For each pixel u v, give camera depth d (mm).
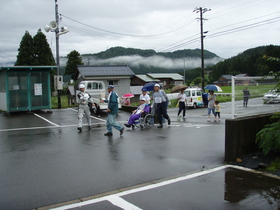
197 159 6223
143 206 3838
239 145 6023
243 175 5141
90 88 17734
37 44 40719
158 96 10828
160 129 10445
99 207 3820
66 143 7965
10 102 14539
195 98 23516
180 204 3900
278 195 4219
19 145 7715
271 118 6840
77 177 5043
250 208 3781
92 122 12648
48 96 15648
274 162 5648
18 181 4844
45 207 3832
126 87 30562
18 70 14695
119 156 6488
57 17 18438
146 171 5383
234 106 6285
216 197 4141
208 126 11250
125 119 13875
